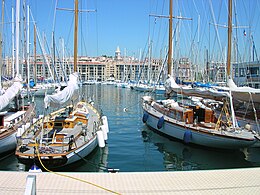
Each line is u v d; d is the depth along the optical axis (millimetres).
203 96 18531
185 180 8156
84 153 13406
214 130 16391
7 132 14625
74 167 13008
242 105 21812
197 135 16672
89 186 7633
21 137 13125
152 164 14531
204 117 18938
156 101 26250
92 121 18828
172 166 14242
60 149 12188
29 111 20297
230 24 19453
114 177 8305
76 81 15836
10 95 14945
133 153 16453
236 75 37188
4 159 14758
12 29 24688
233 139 15070
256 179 8297
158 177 8352
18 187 7551
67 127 15883
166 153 16406
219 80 51781
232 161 15000
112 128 24984
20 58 24719
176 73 40219
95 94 68750
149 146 18000
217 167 14086
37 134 14367
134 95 66500
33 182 5715
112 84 127938
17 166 13641
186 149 17109
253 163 14648
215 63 53156
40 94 49000
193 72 51781
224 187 7699
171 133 19219
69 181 7969
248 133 15836
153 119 22031
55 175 8438
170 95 23359
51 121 15844
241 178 8359
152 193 7273
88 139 14062
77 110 20141
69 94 13516
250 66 35375
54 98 11672
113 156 15820
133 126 26016
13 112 18953
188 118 18781
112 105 45469
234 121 16422
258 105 19938
